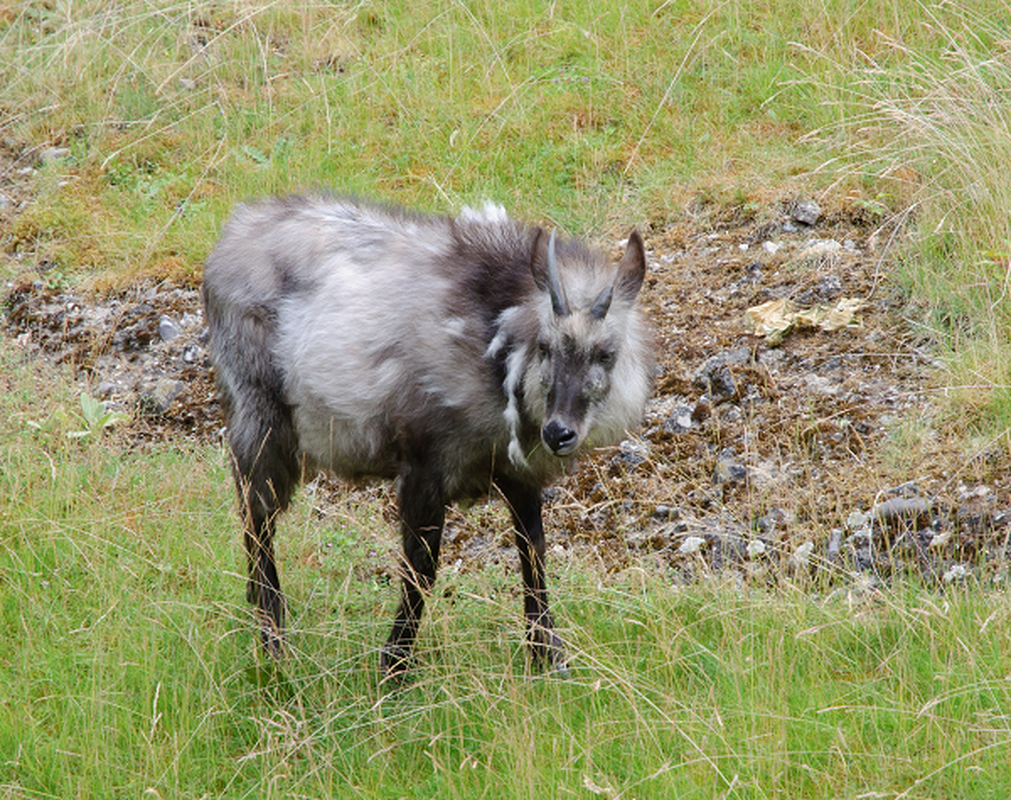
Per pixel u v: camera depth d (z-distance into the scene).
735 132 28.19
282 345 17.56
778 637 15.47
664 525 19.38
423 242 17.17
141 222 28.39
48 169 30.73
